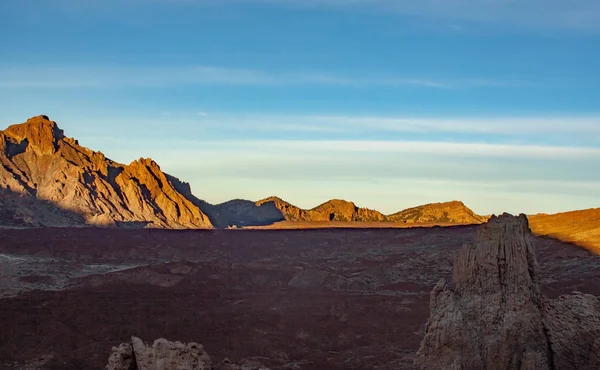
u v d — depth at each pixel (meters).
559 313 55.81
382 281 175.50
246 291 161.75
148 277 171.25
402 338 114.94
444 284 56.91
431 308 56.16
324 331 121.38
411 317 130.38
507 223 56.81
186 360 51.03
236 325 123.50
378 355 102.75
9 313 124.00
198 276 173.12
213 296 153.00
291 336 117.19
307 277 176.12
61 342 106.62
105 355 97.06
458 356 54.03
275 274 182.50
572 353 54.31
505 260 55.78
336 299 148.00
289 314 133.75
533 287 55.78
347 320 129.38
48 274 182.12
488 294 55.69
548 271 161.00
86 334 113.81
